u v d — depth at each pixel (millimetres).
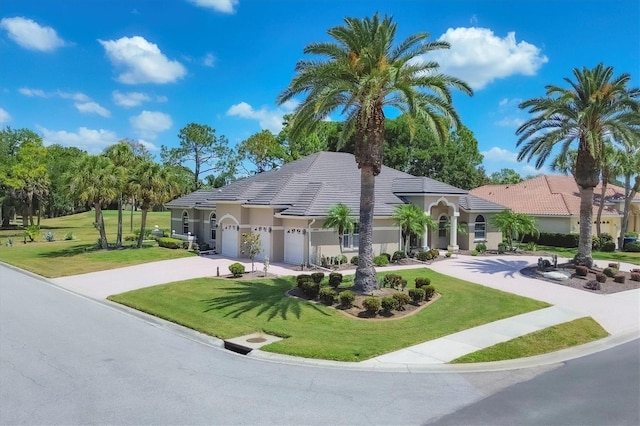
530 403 9672
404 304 17625
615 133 25016
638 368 12078
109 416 8781
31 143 61375
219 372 11375
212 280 24172
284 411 9094
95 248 39875
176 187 39938
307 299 19094
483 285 23391
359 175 36219
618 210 51281
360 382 10789
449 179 57219
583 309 18859
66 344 13617
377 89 17750
